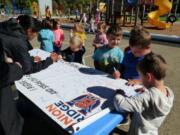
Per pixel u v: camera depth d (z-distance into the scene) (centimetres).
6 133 159
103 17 2017
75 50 372
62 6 3152
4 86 157
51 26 541
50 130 278
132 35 239
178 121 337
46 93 210
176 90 457
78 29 544
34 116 261
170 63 671
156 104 165
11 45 204
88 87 224
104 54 309
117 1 1745
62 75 257
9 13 2958
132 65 277
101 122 168
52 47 529
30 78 246
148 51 238
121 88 224
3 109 157
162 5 1550
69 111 180
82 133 156
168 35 1173
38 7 2666
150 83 175
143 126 175
